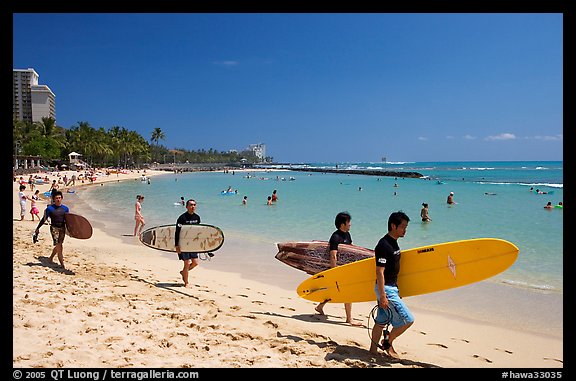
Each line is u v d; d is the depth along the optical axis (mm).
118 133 122500
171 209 24359
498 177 64125
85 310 5551
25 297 5863
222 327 5352
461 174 77938
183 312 5918
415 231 15281
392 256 4461
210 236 7605
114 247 12266
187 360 4270
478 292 8016
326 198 30812
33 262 8430
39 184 46594
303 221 18453
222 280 8773
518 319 6566
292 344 4887
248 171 136125
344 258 6238
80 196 35594
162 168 145250
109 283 7344
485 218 18609
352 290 5551
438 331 6039
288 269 9961
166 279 8297
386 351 4797
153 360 4219
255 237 14500
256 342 4902
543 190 36094
